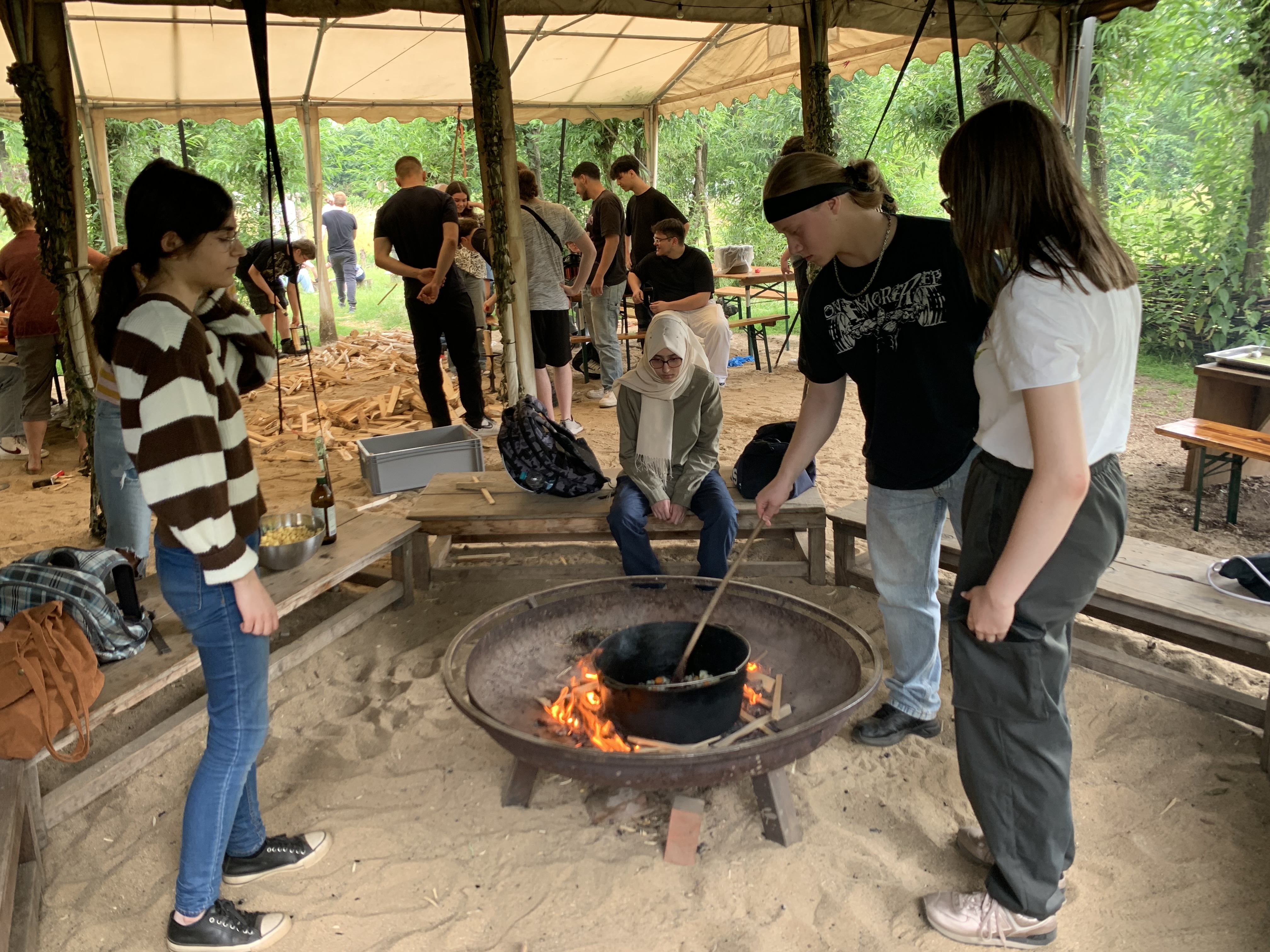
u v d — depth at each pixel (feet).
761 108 54.54
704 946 7.63
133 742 10.00
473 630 9.53
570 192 52.42
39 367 21.54
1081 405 6.14
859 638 8.96
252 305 37.73
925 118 44.70
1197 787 9.23
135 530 13.43
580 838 8.90
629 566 13.33
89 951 7.77
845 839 8.75
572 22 27.55
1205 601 10.28
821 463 21.04
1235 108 29.45
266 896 8.27
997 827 7.22
